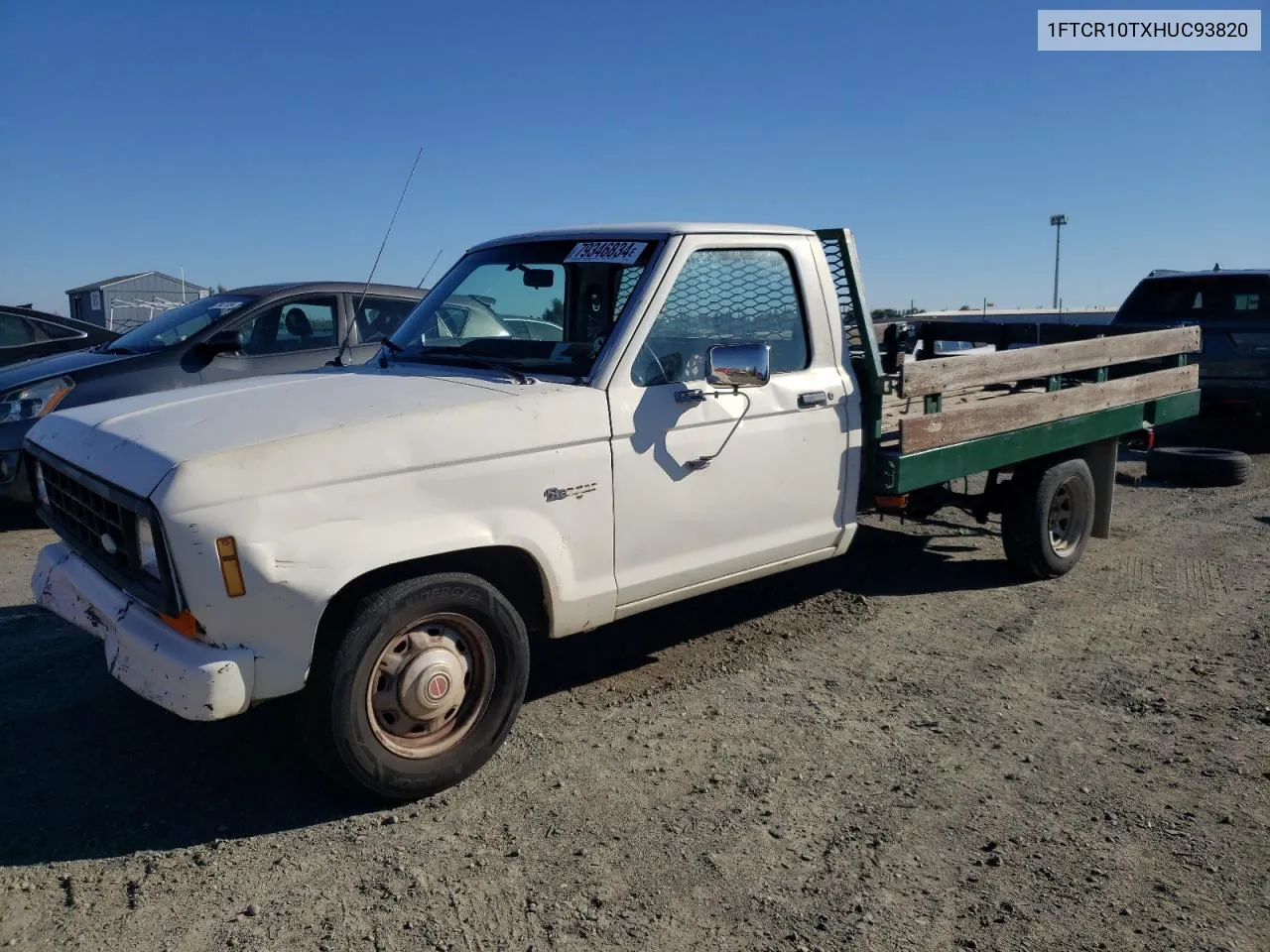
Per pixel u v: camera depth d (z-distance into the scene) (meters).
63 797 3.55
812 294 4.72
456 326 4.61
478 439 3.51
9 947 2.74
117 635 3.31
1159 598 5.90
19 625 5.27
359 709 3.30
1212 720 4.25
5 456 7.23
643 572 4.10
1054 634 5.31
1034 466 6.08
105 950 2.74
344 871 3.12
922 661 4.92
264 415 3.41
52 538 7.18
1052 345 5.84
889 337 5.93
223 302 8.26
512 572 3.90
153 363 7.52
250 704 3.11
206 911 2.91
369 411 3.44
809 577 6.32
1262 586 6.11
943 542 7.14
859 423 4.93
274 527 3.08
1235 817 3.47
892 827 3.40
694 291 4.25
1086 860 3.21
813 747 3.99
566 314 4.36
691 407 4.15
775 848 3.27
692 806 3.52
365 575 3.37
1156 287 11.16
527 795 3.59
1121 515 8.09
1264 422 11.01
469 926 2.86
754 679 4.68
